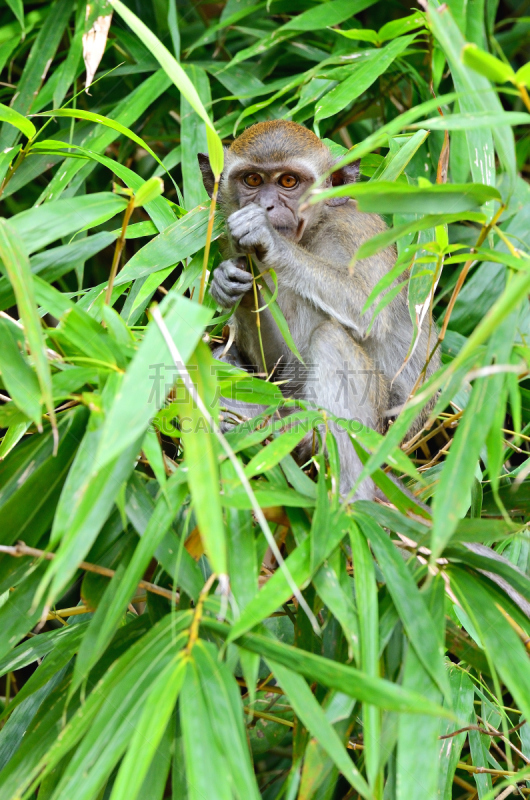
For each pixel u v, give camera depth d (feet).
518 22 20.48
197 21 19.79
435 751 7.56
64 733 7.77
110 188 19.57
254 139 14.90
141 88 16.81
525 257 8.37
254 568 8.29
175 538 8.66
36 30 19.06
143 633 9.78
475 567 8.84
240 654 7.80
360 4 17.47
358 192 7.39
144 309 13.47
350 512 8.86
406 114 7.30
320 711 7.40
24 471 8.80
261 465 8.46
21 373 8.14
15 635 8.93
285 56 18.67
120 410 6.77
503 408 7.69
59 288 18.97
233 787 7.37
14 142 16.57
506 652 8.04
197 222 13.26
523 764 12.41
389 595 8.52
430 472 12.75
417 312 11.43
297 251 13.61
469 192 7.72
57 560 6.97
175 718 8.82
